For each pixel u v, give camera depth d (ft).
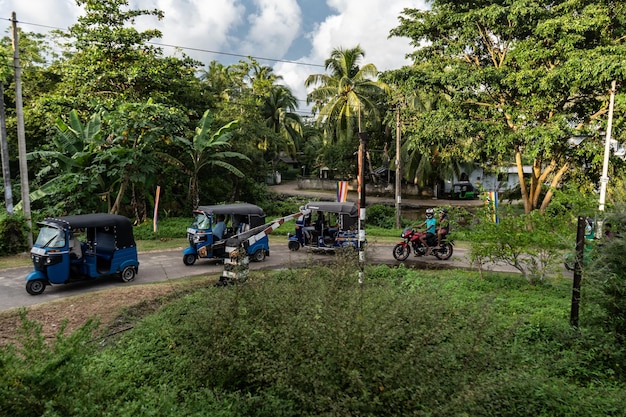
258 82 136.67
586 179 66.54
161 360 21.07
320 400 14.03
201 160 77.97
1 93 52.11
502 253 37.68
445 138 68.18
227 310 20.04
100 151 60.64
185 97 85.61
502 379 14.79
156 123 64.28
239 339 18.54
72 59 76.07
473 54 75.56
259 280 22.90
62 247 34.78
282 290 21.58
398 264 48.01
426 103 98.63
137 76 68.74
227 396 17.02
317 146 178.09
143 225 66.69
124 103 61.36
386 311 16.76
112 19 71.36
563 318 27.30
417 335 15.66
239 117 94.99
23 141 52.01
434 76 67.31
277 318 19.15
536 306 30.66
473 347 15.60
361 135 27.04
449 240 42.14
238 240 31.58
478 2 69.10
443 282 37.24
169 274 42.55
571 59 53.67
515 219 37.42
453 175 129.08
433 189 136.77
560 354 22.95
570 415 16.80
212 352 18.60
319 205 51.67
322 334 15.90
